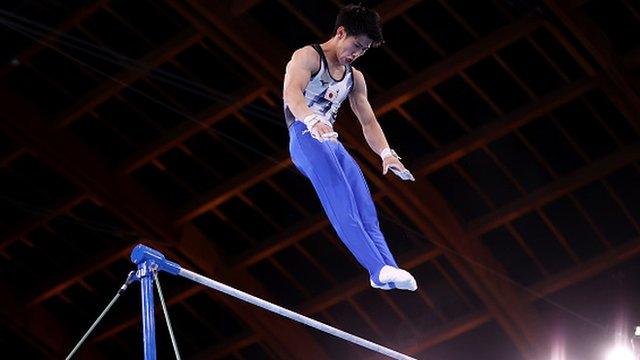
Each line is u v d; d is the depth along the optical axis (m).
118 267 41.72
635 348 31.72
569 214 38.31
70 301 43.31
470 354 42.72
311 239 40.53
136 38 33.84
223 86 35.47
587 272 38.84
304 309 42.22
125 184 37.72
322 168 9.63
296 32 33.84
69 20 32.88
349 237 9.53
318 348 43.72
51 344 43.38
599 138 35.91
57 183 38.25
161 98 35.75
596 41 31.81
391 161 10.15
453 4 32.56
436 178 38.09
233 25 32.34
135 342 44.34
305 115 9.06
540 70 34.06
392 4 32.25
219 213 39.78
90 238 40.66
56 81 35.19
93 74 34.88
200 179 38.66
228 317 43.22
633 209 37.41
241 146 37.25
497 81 34.66
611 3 31.84
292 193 38.97
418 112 35.84
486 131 35.62
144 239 39.31
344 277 41.62
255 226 40.41
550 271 40.06
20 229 39.88
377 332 42.97
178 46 33.34
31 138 35.16
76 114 35.59
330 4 32.69
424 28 33.31
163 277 41.44
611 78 32.94
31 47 33.78
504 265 40.47
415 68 34.69
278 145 37.06
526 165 37.06
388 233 39.88
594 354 40.66
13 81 35.22
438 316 41.84
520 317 40.16
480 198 38.47
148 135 37.12
